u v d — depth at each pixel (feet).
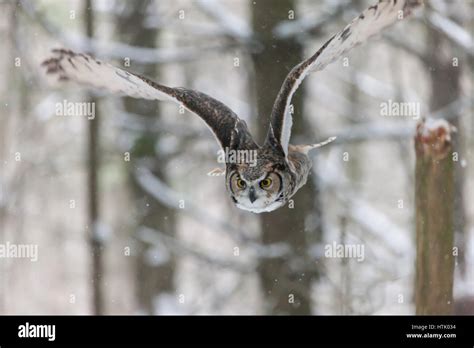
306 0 57.67
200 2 53.52
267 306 47.60
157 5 62.69
